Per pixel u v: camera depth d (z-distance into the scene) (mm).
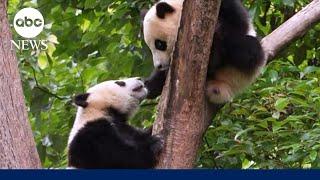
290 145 10523
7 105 8656
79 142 9914
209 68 9922
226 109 11883
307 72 11516
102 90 10703
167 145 8539
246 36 10188
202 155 11883
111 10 14617
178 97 8461
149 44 10914
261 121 11203
